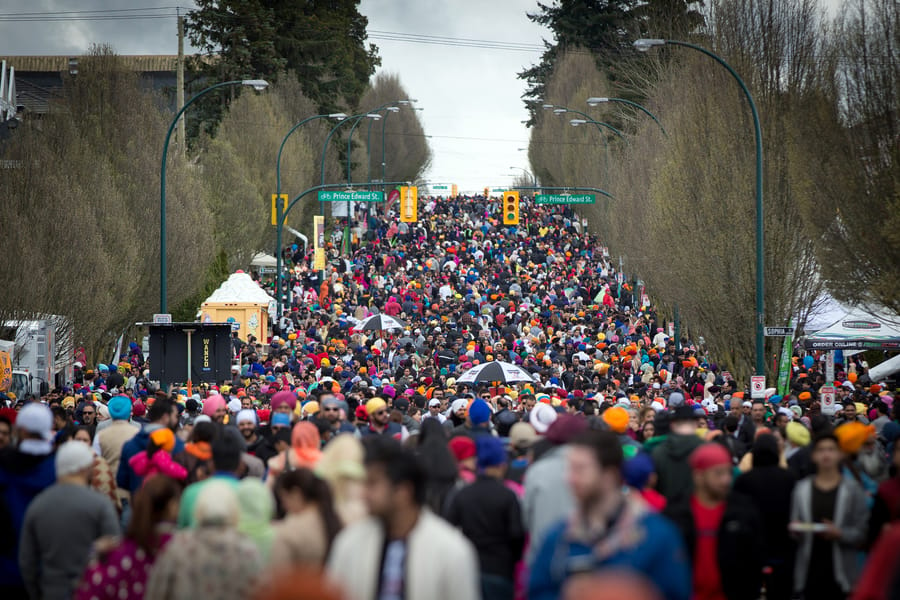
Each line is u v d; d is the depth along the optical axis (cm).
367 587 1327
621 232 12112
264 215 13950
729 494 1869
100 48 9756
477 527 1861
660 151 9625
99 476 2520
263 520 1691
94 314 7719
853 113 5750
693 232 7531
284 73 19125
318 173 18962
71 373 7844
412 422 3541
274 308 10769
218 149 13662
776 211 7212
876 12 5716
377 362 8156
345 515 1719
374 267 16088
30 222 7388
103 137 9419
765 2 7369
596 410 4028
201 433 2400
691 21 13900
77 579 1880
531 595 1310
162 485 1692
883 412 4262
